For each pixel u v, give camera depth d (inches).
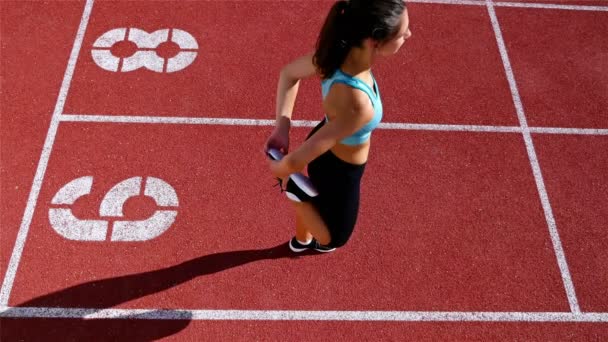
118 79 213.6
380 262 174.9
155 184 187.0
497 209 188.4
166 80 214.7
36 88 208.8
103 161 191.2
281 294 167.5
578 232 185.0
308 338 160.7
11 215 177.9
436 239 180.5
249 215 182.4
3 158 189.8
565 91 222.4
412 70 224.1
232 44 227.9
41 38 223.9
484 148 203.3
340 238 138.6
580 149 205.6
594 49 237.6
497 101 217.2
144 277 168.1
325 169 121.7
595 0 254.8
